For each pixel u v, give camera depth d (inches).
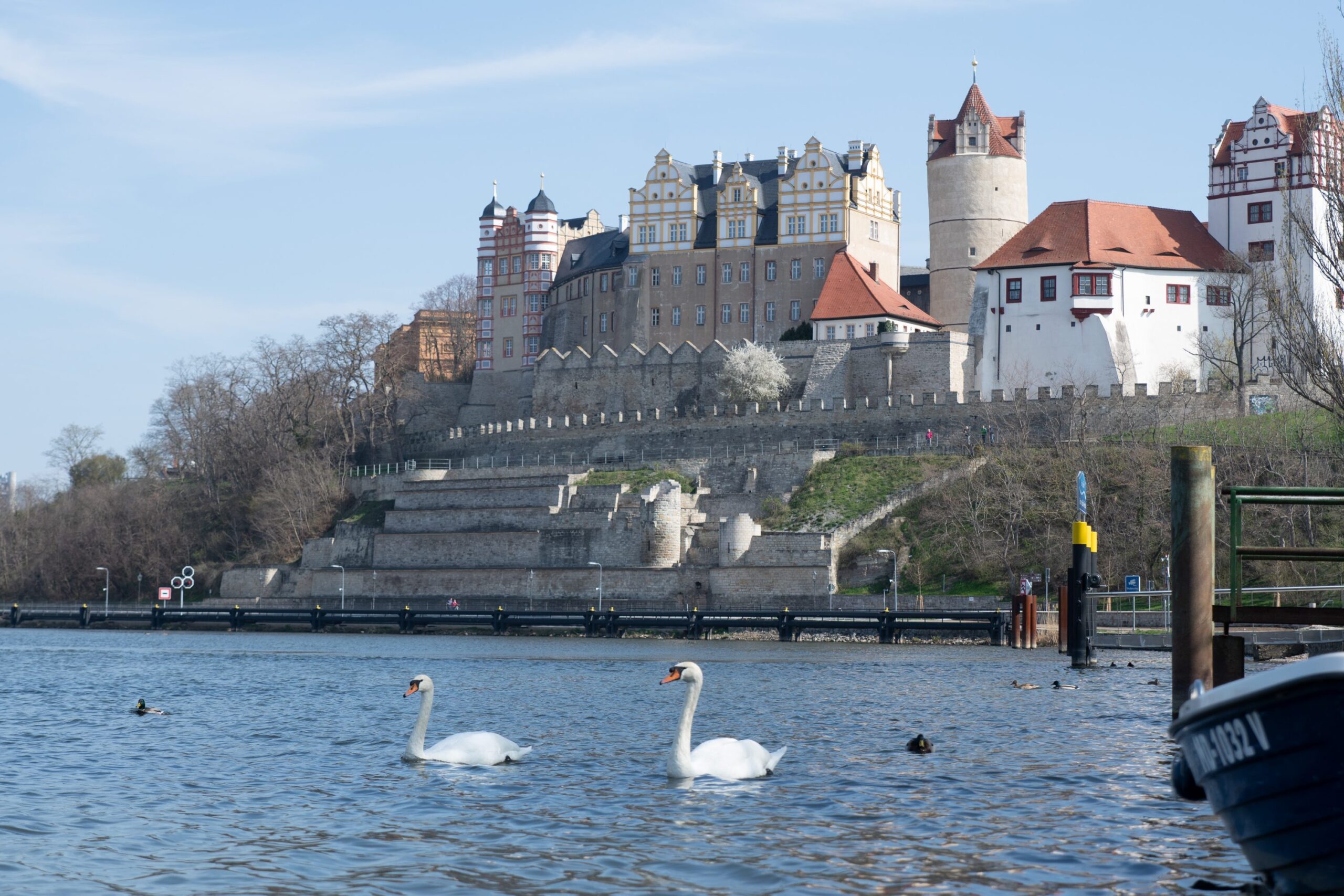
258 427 7524.6
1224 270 5767.7
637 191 7632.9
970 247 6815.9
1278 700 748.6
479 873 960.9
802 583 4778.5
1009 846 1023.0
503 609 5128.0
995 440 5290.4
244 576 6358.3
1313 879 776.3
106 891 923.4
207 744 1649.9
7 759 1523.1
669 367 6815.9
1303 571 3878.0
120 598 7032.5
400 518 6013.8
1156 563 4296.3
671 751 1331.2
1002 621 3973.9
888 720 1851.6
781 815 1146.7
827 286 6776.6
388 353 7775.6
